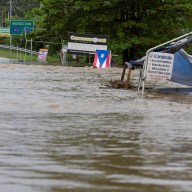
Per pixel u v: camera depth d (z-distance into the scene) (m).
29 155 9.55
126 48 69.00
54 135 11.88
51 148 10.29
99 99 20.16
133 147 10.56
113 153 9.88
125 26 68.69
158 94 23.08
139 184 7.55
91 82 28.67
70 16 72.88
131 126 13.57
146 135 12.14
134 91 24.20
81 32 72.25
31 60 73.25
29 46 114.25
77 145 10.69
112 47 67.31
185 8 69.56
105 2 70.81
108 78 32.31
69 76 33.38
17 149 10.11
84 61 69.62
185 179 7.93
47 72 36.97
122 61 73.44
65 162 8.99
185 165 8.91
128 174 8.16
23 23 105.75
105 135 12.05
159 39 70.38
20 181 7.63
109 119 14.83
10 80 28.45
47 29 76.81
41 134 11.96
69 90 23.55
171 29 72.50
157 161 9.20
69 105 17.98
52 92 22.33
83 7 68.25
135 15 72.50
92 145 10.72
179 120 14.91
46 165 8.73
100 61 49.44
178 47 24.64
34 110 16.42
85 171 8.32
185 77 24.69
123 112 16.53
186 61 24.73
